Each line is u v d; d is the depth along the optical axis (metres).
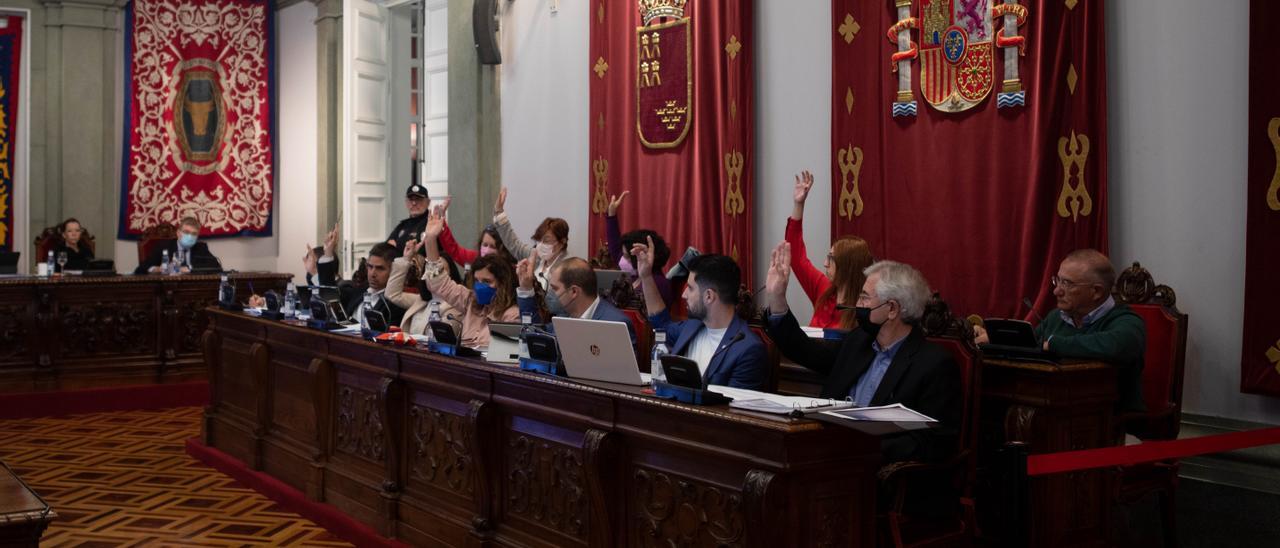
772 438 2.89
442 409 4.50
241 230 13.53
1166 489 4.30
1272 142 4.76
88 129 13.01
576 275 4.46
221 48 13.38
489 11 9.33
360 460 5.17
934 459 3.52
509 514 4.12
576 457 3.72
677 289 6.25
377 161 11.71
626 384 3.53
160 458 6.97
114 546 4.94
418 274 6.68
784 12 7.38
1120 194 5.56
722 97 7.63
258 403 6.25
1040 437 3.83
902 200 6.47
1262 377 4.79
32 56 12.89
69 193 12.93
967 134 6.15
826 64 7.10
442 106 10.82
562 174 9.10
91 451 7.19
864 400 3.80
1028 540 3.05
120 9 13.21
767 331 4.34
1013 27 5.93
